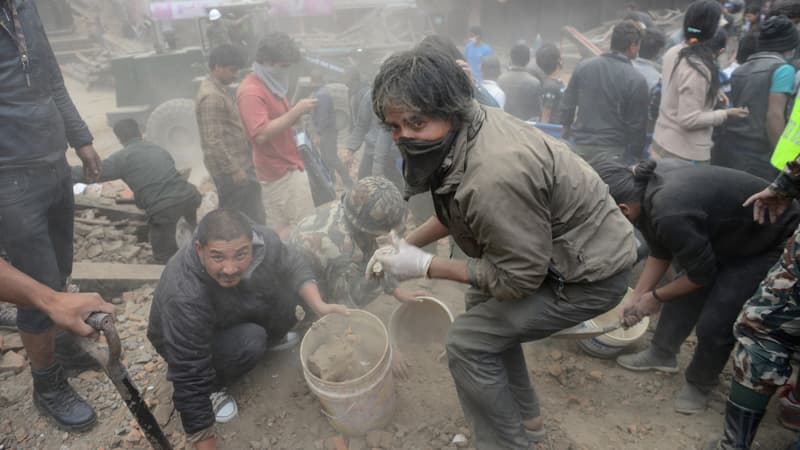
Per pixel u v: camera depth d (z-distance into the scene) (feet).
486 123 5.36
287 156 14.21
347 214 8.94
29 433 8.75
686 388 8.67
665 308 9.17
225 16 25.88
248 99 13.28
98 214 15.42
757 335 6.72
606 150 13.66
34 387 8.73
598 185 6.13
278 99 13.97
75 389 9.52
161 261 13.79
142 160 13.35
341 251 9.36
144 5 46.73
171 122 24.00
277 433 8.54
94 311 5.84
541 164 5.32
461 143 5.29
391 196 8.68
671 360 9.37
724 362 8.14
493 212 5.18
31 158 8.01
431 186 5.83
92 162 10.39
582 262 6.01
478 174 5.16
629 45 13.21
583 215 5.88
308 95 25.98
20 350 10.32
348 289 9.64
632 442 8.07
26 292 5.63
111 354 5.94
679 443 8.00
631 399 8.95
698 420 8.41
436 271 6.38
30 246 8.24
